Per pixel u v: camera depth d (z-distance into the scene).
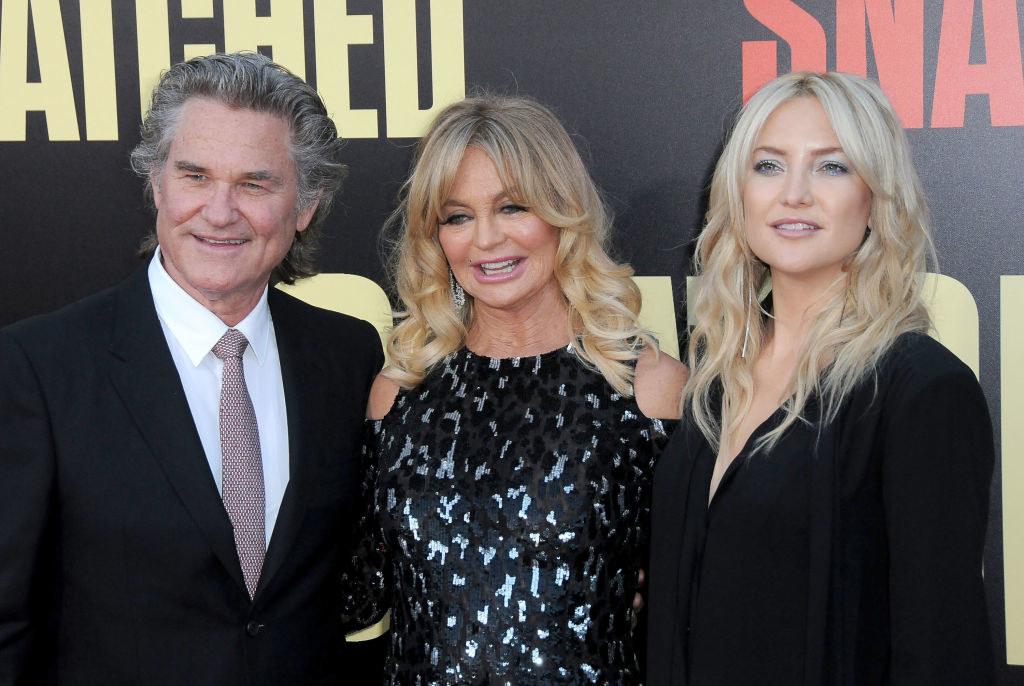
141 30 2.45
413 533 1.78
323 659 1.77
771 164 1.58
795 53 2.33
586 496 1.72
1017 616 2.33
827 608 1.40
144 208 2.46
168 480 1.57
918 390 1.38
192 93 1.63
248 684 1.61
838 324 1.57
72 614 1.57
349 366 1.92
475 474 1.77
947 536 1.34
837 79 1.55
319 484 1.76
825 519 1.42
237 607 1.62
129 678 1.56
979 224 2.30
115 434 1.57
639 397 1.84
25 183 2.48
